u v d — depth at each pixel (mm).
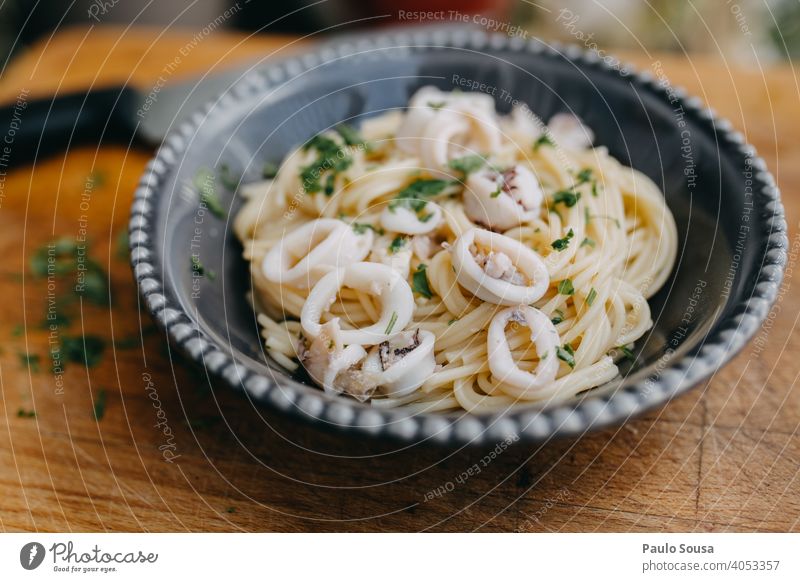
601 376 240
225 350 228
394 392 247
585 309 256
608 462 248
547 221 278
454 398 247
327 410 202
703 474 245
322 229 272
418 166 298
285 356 263
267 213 305
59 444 266
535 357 250
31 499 252
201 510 246
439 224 274
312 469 254
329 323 247
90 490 253
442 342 256
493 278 245
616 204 284
